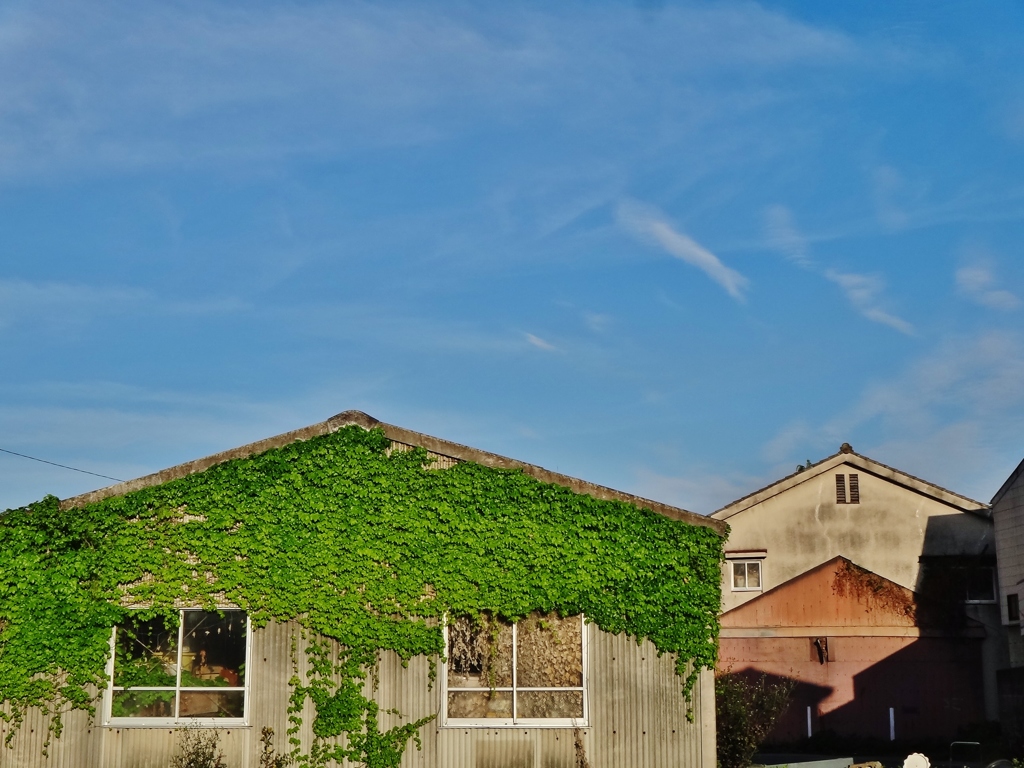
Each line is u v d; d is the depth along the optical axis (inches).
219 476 659.4
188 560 651.5
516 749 631.8
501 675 640.4
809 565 1114.7
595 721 633.0
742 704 724.0
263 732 631.8
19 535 652.7
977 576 1075.9
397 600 644.7
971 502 1093.1
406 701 636.1
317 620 642.8
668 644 639.1
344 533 653.3
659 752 629.0
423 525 653.3
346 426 663.8
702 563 649.6
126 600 649.0
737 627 1105.4
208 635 647.1
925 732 1045.2
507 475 658.8
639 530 652.1
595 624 644.1
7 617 646.5
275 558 650.2
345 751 629.3
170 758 631.2
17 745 637.3
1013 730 948.0
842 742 1050.1
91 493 656.4
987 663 1051.3
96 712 639.1
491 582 645.9
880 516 1113.4
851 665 1075.9
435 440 662.5
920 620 1076.5
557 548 649.0
